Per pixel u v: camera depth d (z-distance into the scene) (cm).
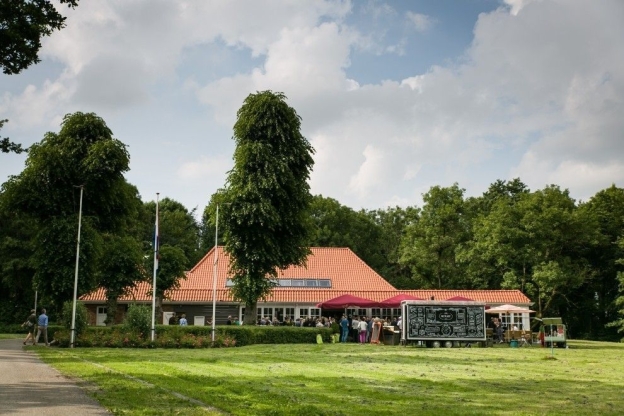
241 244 4428
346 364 2250
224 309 5747
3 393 1276
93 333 3544
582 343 5212
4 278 6612
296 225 4628
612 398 1366
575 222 6481
